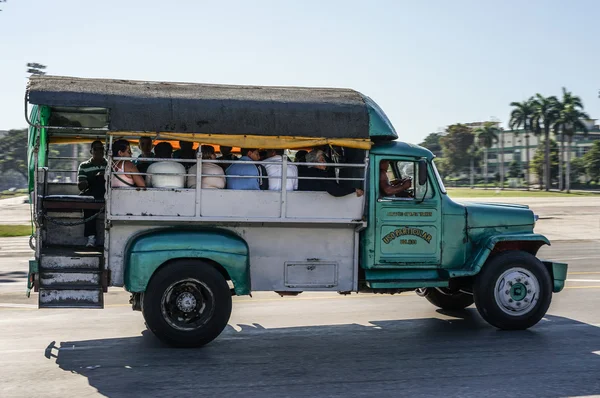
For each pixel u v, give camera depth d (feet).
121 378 21.70
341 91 28.53
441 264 29.22
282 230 27.17
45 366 23.12
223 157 30.04
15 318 31.60
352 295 39.47
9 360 23.90
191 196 25.93
